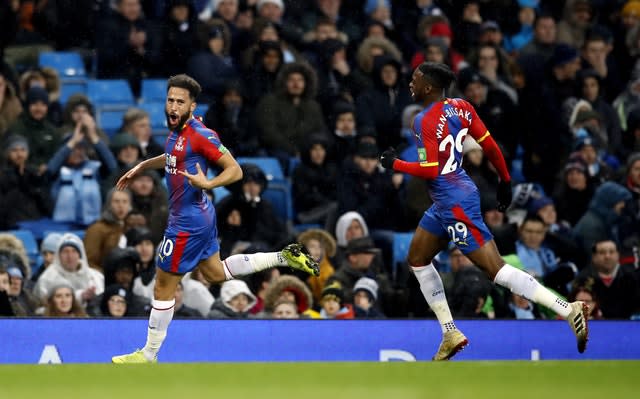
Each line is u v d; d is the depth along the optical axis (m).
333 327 28.81
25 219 38.03
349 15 49.19
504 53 46.34
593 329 30.72
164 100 46.06
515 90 46.00
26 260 32.25
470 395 15.38
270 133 41.78
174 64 46.22
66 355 27.05
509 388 16.42
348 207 38.88
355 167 39.09
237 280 31.25
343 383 16.88
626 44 50.69
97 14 46.78
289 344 28.48
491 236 24.11
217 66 43.56
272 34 44.56
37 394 15.35
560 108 44.91
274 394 15.36
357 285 32.72
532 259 37.03
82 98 39.81
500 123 43.66
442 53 45.94
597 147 42.06
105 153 39.00
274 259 24.75
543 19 47.97
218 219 36.59
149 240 32.44
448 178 23.97
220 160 23.38
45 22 47.00
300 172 39.72
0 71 41.50
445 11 50.53
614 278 34.94
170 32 46.16
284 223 39.03
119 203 34.91
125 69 46.03
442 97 24.38
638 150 45.94
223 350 28.08
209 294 32.00
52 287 29.95
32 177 38.22
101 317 27.58
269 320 28.50
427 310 33.97
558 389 16.41
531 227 37.00
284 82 41.91
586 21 51.06
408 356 29.14
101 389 15.98
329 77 44.28
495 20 51.19
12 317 26.92
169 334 27.83
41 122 39.53
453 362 20.62
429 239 24.59
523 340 30.08
